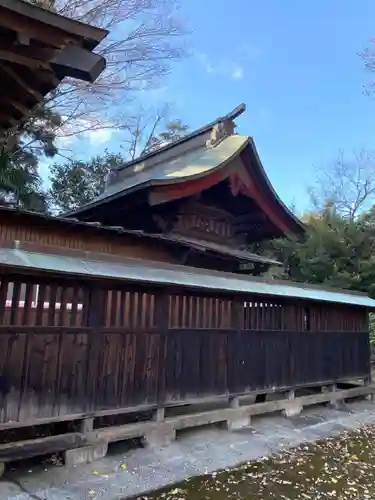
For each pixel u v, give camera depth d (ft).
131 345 19.31
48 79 12.05
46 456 17.25
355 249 67.41
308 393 33.42
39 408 15.85
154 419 20.15
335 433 25.02
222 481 16.55
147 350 19.95
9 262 14.40
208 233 38.58
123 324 19.20
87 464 16.88
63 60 11.06
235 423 23.84
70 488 14.70
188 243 31.22
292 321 28.71
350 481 17.56
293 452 20.90
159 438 19.75
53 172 78.59
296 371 28.48
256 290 24.57
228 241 40.96
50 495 14.01
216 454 19.40
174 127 95.25
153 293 20.49
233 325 24.48
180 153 44.78
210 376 22.75
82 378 17.33
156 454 18.67
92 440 17.38
